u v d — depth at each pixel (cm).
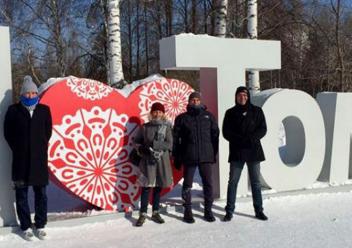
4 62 505
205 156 535
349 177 771
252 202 620
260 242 472
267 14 1489
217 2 1030
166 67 614
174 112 615
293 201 634
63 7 1595
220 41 621
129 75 2056
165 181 528
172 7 1961
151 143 527
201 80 656
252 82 1057
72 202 641
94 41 1571
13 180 480
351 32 1959
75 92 546
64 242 474
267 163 654
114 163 569
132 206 580
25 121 478
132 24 2048
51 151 529
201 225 533
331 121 711
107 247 458
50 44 1603
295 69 1762
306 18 1652
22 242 474
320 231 507
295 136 705
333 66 1802
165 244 467
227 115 555
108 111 566
